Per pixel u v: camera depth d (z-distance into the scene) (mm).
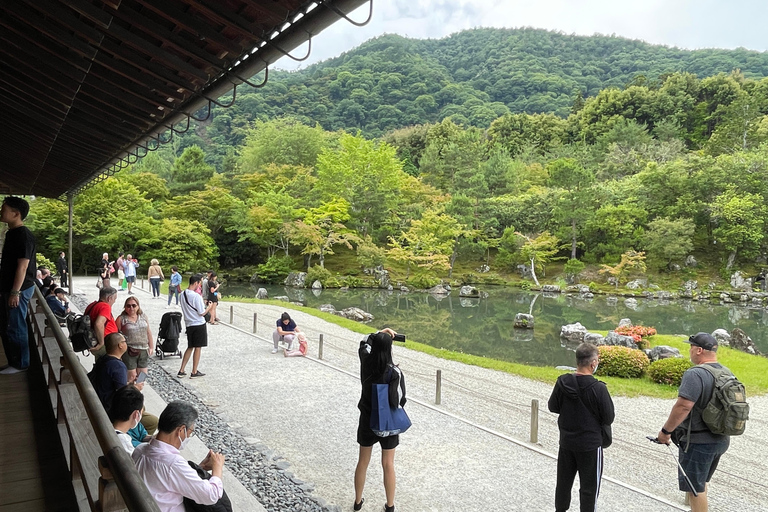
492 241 48469
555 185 51469
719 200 43375
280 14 2352
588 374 4195
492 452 6723
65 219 31609
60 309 8914
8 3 2740
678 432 4273
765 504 5930
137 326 6906
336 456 6320
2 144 7477
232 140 96250
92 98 4434
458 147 60500
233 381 9469
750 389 12000
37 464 3355
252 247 45125
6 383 4902
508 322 25578
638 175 48875
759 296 37531
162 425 2762
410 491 5449
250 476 5383
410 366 12484
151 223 35875
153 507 1297
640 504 5430
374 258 41750
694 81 72250
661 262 44625
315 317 20344
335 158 51312
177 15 2566
